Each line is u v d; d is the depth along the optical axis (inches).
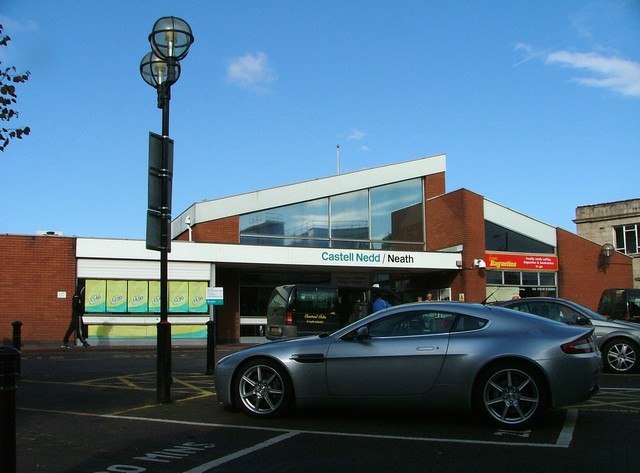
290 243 1144.8
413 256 1122.7
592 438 269.0
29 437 278.8
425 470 221.8
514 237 1212.5
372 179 1212.5
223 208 1101.7
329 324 685.9
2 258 912.9
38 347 888.9
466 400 287.6
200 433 284.4
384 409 319.9
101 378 499.8
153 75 384.2
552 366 280.7
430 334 299.9
